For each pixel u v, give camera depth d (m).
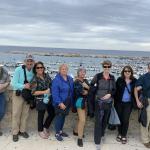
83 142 3.96
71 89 3.82
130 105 3.90
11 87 4.24
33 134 4.13
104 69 3.77
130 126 4.30
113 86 3.78
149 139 4.00
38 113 4.05
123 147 3.86
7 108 4.29
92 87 3.77
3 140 3.91
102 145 3.89
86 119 4.27
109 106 3.76
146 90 3.80
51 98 3.91
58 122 3.94
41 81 3.89
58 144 3.86
